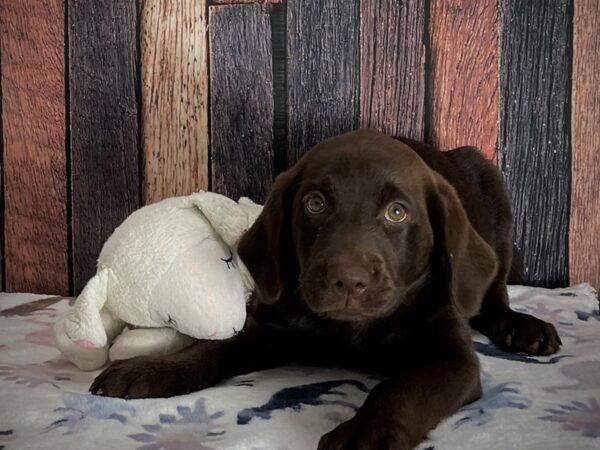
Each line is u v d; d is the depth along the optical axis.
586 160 0.69
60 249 0.72
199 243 0.47
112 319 0.49
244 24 0.69
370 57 0.69
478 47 0.68
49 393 0.42
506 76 0.69
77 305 0.46
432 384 0.41
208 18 0.69
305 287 0.43
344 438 0.35
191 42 0.69
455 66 0.69
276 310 0.50
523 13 0.68
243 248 0.48
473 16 0.68
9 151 0.72
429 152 0.63
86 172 0.71
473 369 0.44
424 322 0.48
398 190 0.45
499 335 0.56
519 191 0.70
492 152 0.69
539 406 0.42
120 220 0.72
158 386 0.43
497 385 0.46
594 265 0.70
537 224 0.70
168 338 0.48
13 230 0.73
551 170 0.69
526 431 0.38
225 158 0.71
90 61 0.70
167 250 0.47
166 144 0.71
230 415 0.40
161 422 0.39
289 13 0.69
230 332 0.47
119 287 0.47
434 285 0.49
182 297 0.46
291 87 0.69
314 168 0.46
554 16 0.67
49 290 0.73
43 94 0.71
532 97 0.69
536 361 0.51
